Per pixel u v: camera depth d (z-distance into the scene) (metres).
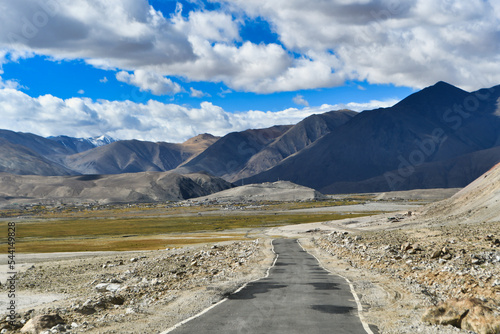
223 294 20.81
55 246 97.00
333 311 16.08
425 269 28.92
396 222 109.19
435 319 13.61
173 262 51.31
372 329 13.08
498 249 33.53
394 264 33.75
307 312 15.87
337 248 54.91
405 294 20.33
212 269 39.34
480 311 12.95
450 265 29.03
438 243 41.25
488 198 81.88
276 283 25.08
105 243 103.38
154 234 144.50
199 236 124.12
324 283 24.75
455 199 108.25
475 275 23.98
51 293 36.84
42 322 16.27
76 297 32.34
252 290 22.14
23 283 43.75
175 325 13.80
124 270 50.53
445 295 20.92
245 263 41.41
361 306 17.09
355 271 32.09
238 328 13.22
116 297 23.33
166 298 20.67
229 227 165.00
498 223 54.88
